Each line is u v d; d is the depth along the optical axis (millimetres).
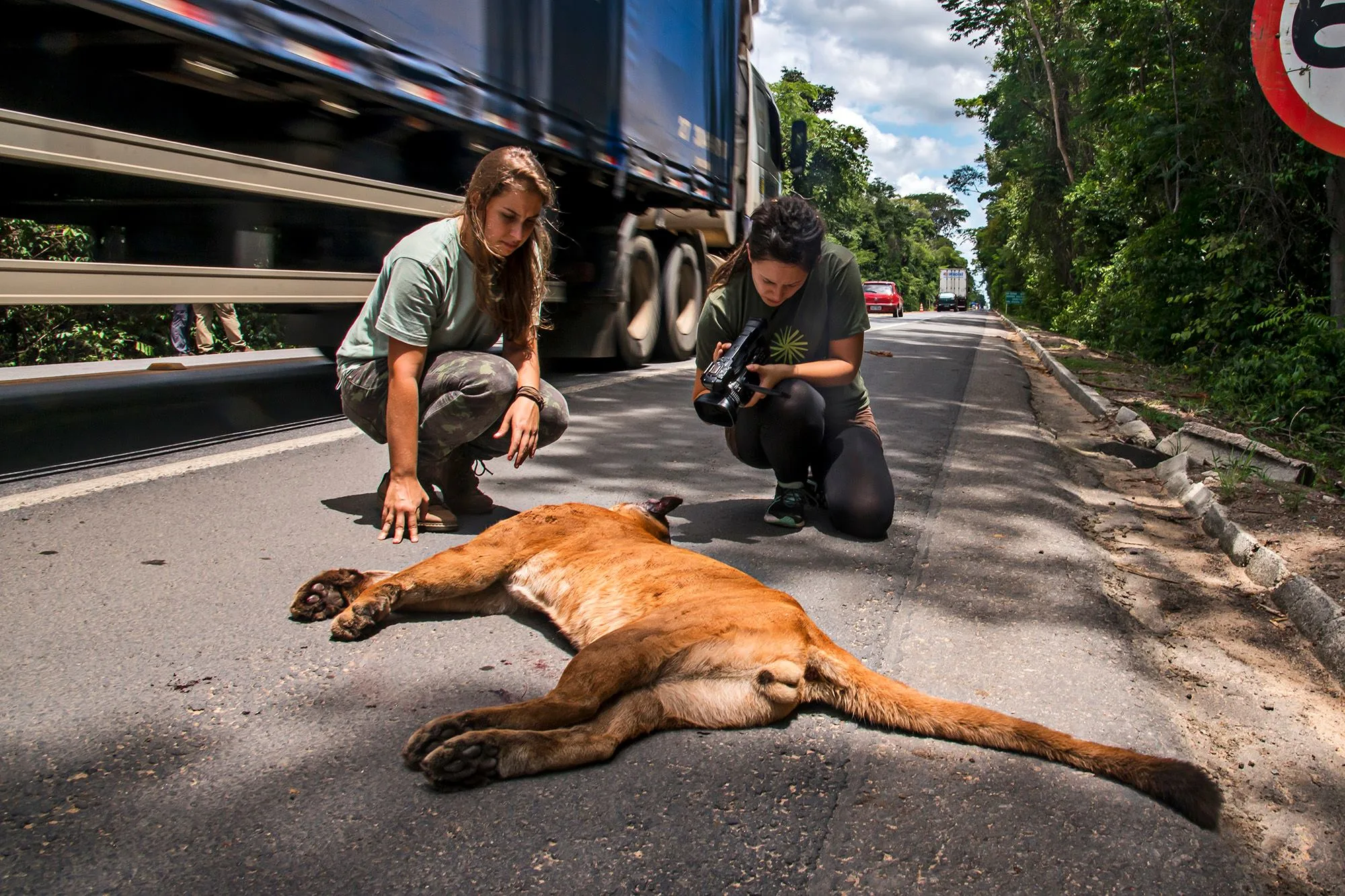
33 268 4012
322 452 5180
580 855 1771
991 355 15109
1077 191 21359
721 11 11227
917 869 1793
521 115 6875
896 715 2309
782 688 2283
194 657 2527
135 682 2365
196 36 4262
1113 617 3221
